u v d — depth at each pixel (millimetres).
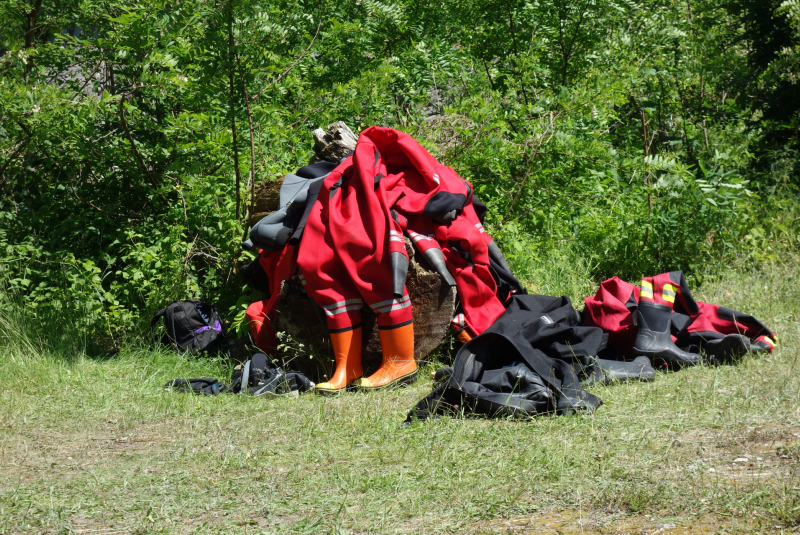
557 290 7086
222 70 6160
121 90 7691
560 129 8211
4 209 7449
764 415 3543
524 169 8234
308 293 5172
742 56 10750
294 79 7590
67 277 6434
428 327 5316
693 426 3510
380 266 4980
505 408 3949
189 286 6500
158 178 7125
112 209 7254
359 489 3037
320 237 5145
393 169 5582
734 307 6090
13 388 4949
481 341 4363
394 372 4988
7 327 5883
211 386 5098
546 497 2811
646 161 7691
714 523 2457
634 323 5043
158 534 2674
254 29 6172
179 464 3500
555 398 4086
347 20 9672
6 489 3182
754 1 10164
